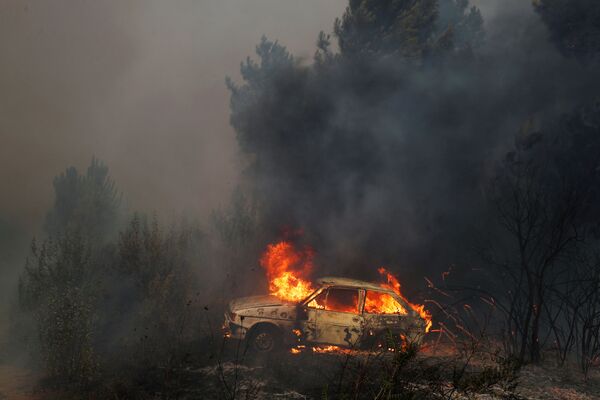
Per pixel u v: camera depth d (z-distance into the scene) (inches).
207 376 288.0
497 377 233.6
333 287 374.9
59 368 290.8
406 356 215.5
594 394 295.9
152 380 280.5
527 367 339.9
